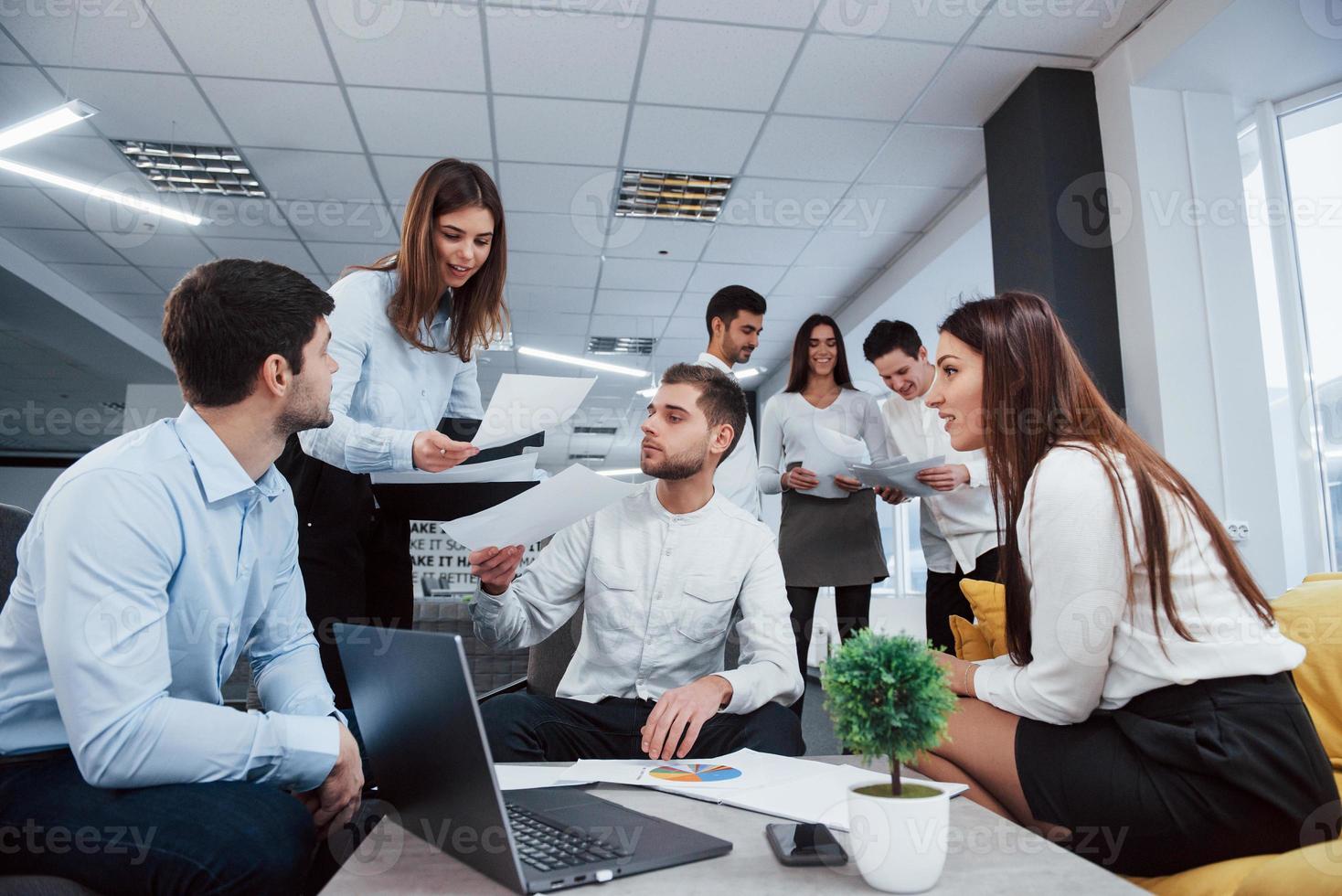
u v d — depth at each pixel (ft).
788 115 11.98
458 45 10.41
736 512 4.76
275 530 3.66
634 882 2.07
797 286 18.47
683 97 11.52
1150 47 9.84
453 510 4.36
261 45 10.46
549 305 19.69
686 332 21.71
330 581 4.81
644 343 22.75
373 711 2.60
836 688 2.16
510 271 17.66
